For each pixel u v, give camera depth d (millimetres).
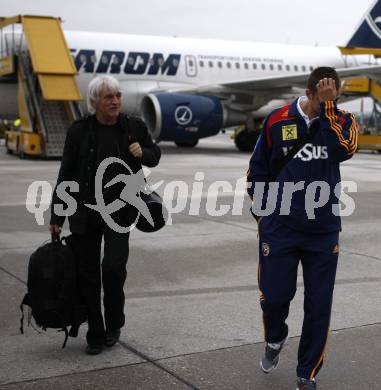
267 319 3270
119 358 3594
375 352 3729
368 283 5324
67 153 3674
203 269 5746
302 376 3125
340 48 22141
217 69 22875
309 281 3172
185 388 3195
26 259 5930
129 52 21047
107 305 3764
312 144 3088
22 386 3184
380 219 8656
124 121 3721
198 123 20172
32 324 4133
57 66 17828
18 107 20594
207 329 4105
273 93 22594
